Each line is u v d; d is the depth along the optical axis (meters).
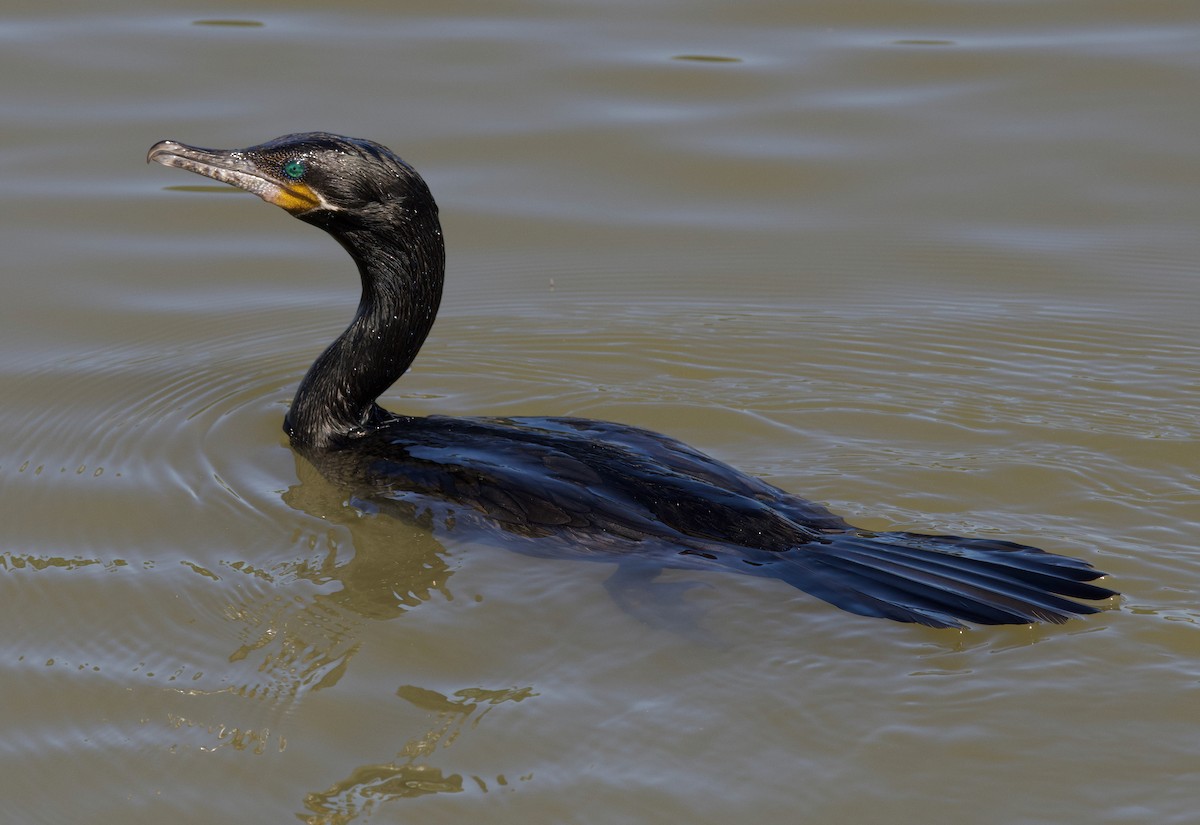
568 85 18.02
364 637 8.88
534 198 16.03
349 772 7.71
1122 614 8.87
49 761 7.89
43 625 9.10
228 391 12.46
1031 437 11.42
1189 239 15.10
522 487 9.92
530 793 7.49
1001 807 7.33
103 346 13.23
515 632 8.90
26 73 17.84
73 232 15.16
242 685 8.45
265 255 15.16
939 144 16.91
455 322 13.87
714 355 13.13
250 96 17.41
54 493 10.70
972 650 8.57
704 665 8.51
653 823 7.28
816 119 17.36
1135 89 17.83
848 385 12.49
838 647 8.63
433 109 17.36
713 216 15.79
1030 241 15.16
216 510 10.41
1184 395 12.13
